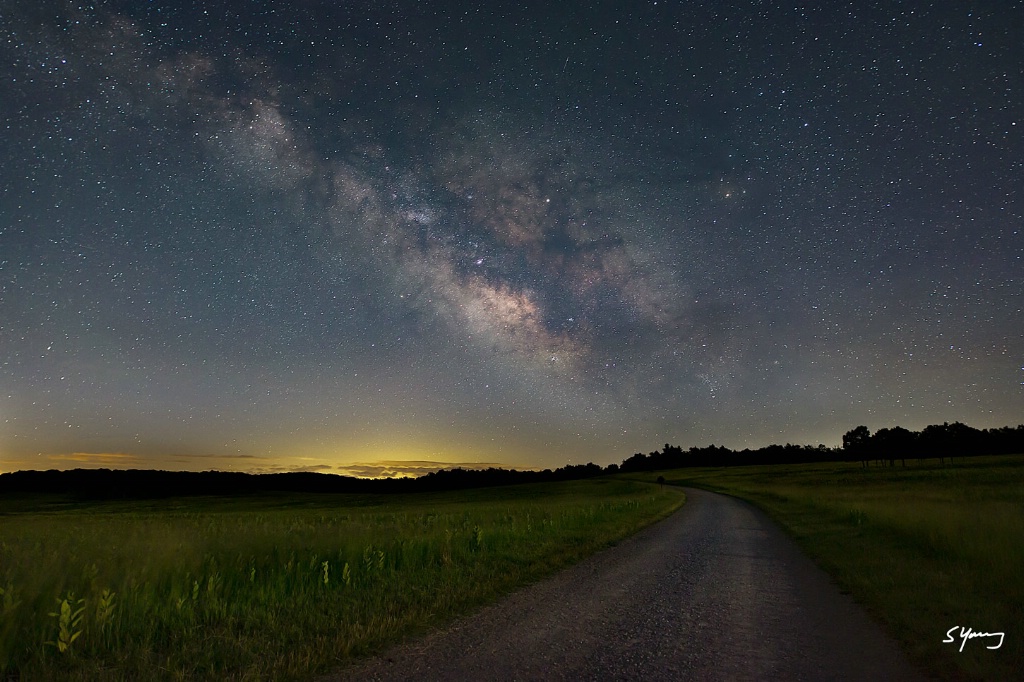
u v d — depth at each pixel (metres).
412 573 9.46
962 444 127.50
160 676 4.68
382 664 5.21
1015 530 11.12
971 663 5.18
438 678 4.86
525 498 73.25
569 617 7.14
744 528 21.31
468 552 11.98
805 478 92.94
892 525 15.87
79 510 79.50
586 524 20.50
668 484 106.25
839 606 7.82
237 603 6.85
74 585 6.59
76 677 4.52
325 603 7.25
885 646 5.86
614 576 10.32
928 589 8.27
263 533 11.12
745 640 6.15
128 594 6.46
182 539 9.53
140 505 89.44
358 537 11.45
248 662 5.06
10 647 4.87
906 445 129.62
